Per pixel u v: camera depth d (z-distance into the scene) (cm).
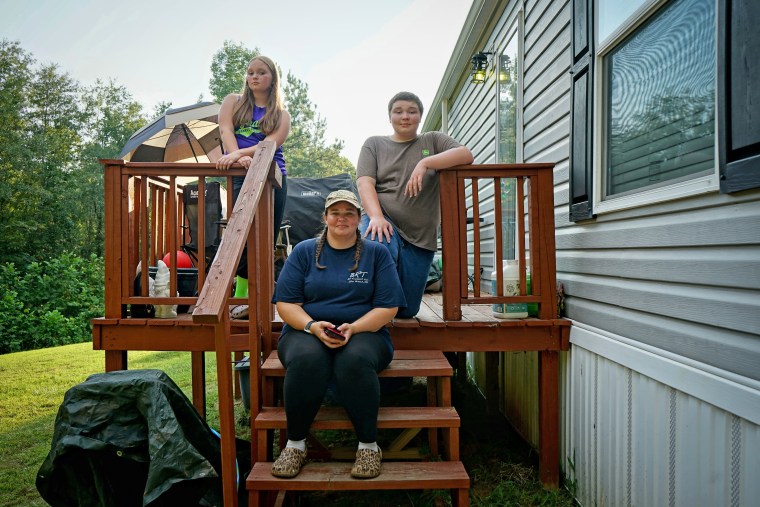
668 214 195
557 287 307
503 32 486
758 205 148
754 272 149
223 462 184
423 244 292
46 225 1884
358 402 204
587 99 263
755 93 148
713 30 176
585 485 262
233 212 208
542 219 278
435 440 255
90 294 1177
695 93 185
